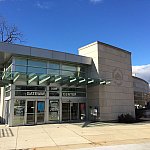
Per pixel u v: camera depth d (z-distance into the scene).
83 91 20.91
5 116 18.08
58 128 14.48
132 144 9.12
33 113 17.09
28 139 10.28
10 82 16.19
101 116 19.41
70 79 18.30
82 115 20.28
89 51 21.64
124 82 22.98
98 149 8.09
